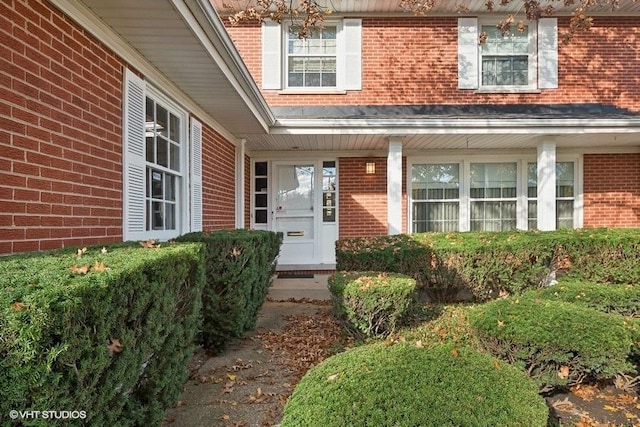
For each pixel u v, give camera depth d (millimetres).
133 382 2010
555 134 7574
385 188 9336
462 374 1974
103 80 3486
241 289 4324
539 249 6219
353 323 4465
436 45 8820
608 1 8250
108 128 3559
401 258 5969
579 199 9234
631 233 6438
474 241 6250
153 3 3160
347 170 9344
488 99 8836
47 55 2799
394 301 4395
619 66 8891
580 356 3061
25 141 2588
